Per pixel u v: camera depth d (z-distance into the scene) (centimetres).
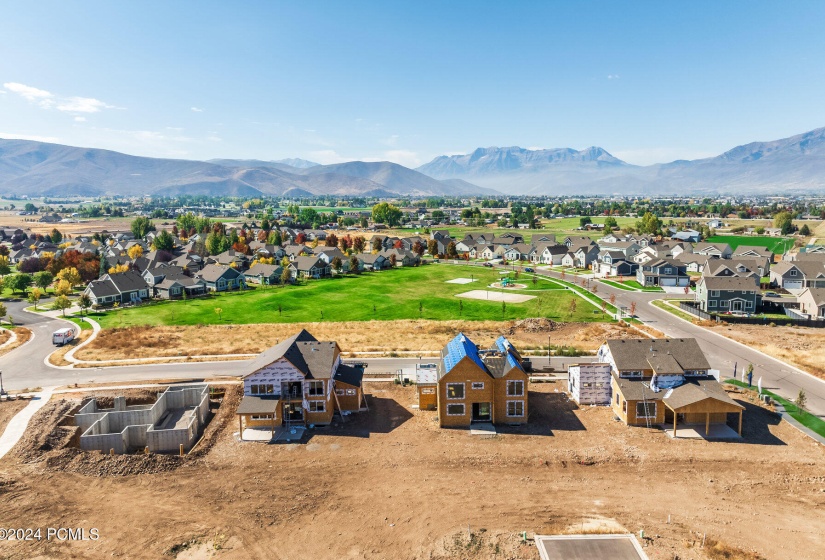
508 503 3619
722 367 6244
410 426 4844
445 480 3922
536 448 4388
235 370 6191
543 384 5859
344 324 8700
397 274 14650
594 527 3328
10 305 10544
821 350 6881
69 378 5947
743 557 3038
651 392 4841
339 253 15575
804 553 3080
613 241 17738
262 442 4538
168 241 17825
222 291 12350
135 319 9225
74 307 10325
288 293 11769
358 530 3353
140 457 4178
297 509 3581
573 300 9662
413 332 8094
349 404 5191
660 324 8488
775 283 11525
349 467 4122
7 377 6006
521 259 17775
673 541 3192
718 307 9581
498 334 7969
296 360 5006
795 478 3875
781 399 5266
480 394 4828
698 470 4009
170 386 5522
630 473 3981
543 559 3038
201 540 3262
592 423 4856
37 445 4319
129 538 3272
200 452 4344
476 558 3075
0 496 3675
